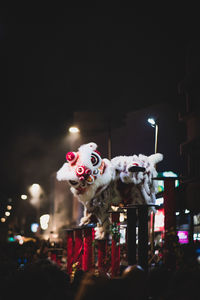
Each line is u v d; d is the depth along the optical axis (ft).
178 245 25.68
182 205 32.30
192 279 15.38
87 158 33.50
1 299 15.62
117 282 15.67
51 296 15.76
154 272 18.75
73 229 41.57
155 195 35.81
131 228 27.25
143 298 16.62
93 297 15.16
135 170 32.76
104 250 37.50
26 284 15.55
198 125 39.88
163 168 78.69
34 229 138.51
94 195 34.50
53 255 52.85
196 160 39.78
